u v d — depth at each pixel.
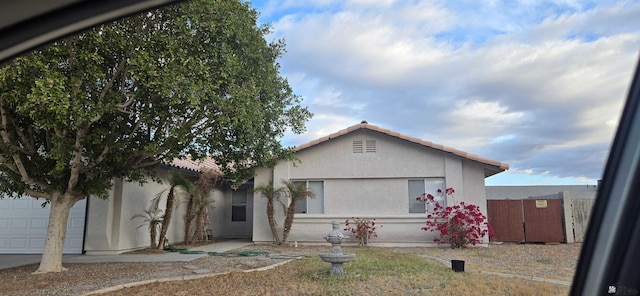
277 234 15.95
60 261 10.11
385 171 16.05
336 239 8.91
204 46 8.91
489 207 17.09
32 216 14.03
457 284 7.90
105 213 13.54
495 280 8.30
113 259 12.12
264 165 11.70
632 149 1.82
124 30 8.26
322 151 16.44
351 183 16.28
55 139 8.62
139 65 7.91
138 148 10.23
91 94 9.10
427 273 9.04
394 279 8.41
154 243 14.55
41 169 9.83
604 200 1.88
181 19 8.25
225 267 10.44
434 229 15.48
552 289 7.38
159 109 8.91
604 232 1.85
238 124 9.52
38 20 2.10
